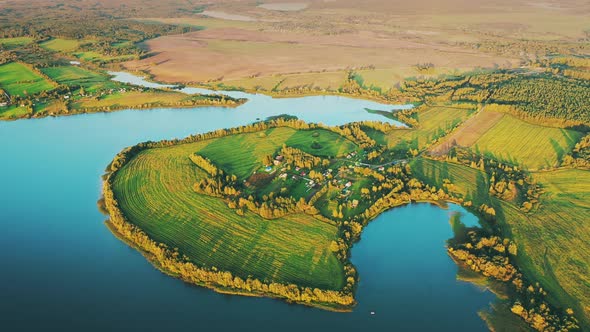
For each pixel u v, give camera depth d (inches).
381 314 6747.1
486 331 6437.0
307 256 7652.6
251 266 7416.3
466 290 7126.0
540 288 6801.2
